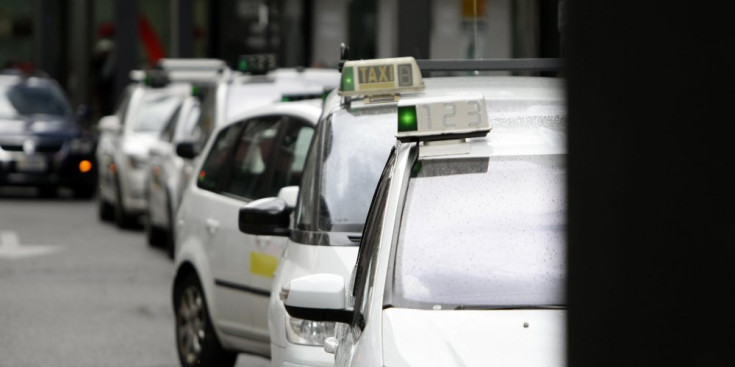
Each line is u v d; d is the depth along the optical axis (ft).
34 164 157.89
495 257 31.19
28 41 217.77
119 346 72.79
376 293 30.17
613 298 17.29
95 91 213.46
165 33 204.64
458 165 33.06
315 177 47.65
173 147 109.09
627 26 16.51
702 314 16.31
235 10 196.65
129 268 105.09
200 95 109.40
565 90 17.81
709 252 16.28
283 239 54.13
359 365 28.02
